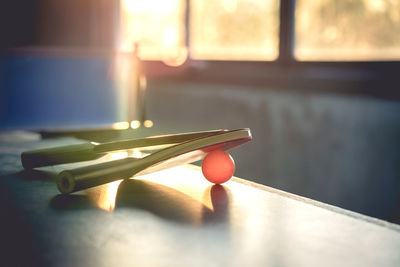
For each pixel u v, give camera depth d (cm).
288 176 325
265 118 341
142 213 53
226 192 62
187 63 411
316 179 304
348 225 48
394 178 254
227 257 40
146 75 461
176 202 57
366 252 41
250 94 353
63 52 161
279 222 49
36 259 39
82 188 60
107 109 163
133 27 464
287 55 321
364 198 272
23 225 49
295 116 316
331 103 290
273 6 335
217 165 65
